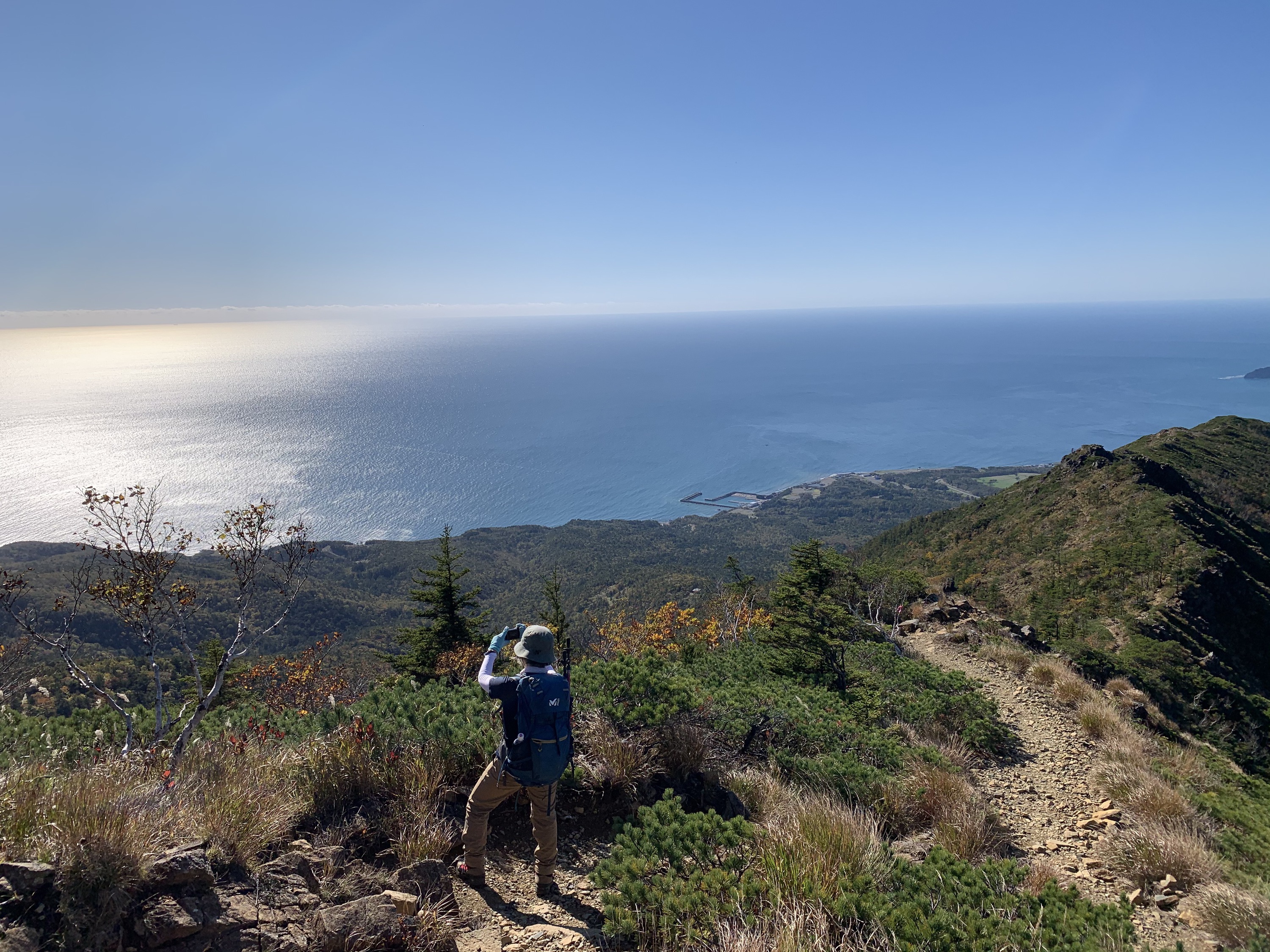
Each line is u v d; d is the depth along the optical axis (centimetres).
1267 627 3688
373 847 354
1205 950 402
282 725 546
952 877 386
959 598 1784
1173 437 8106
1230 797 771
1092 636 3459
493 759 364
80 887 230
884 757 673
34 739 520
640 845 370
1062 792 732
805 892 335
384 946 262
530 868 380
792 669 1062
